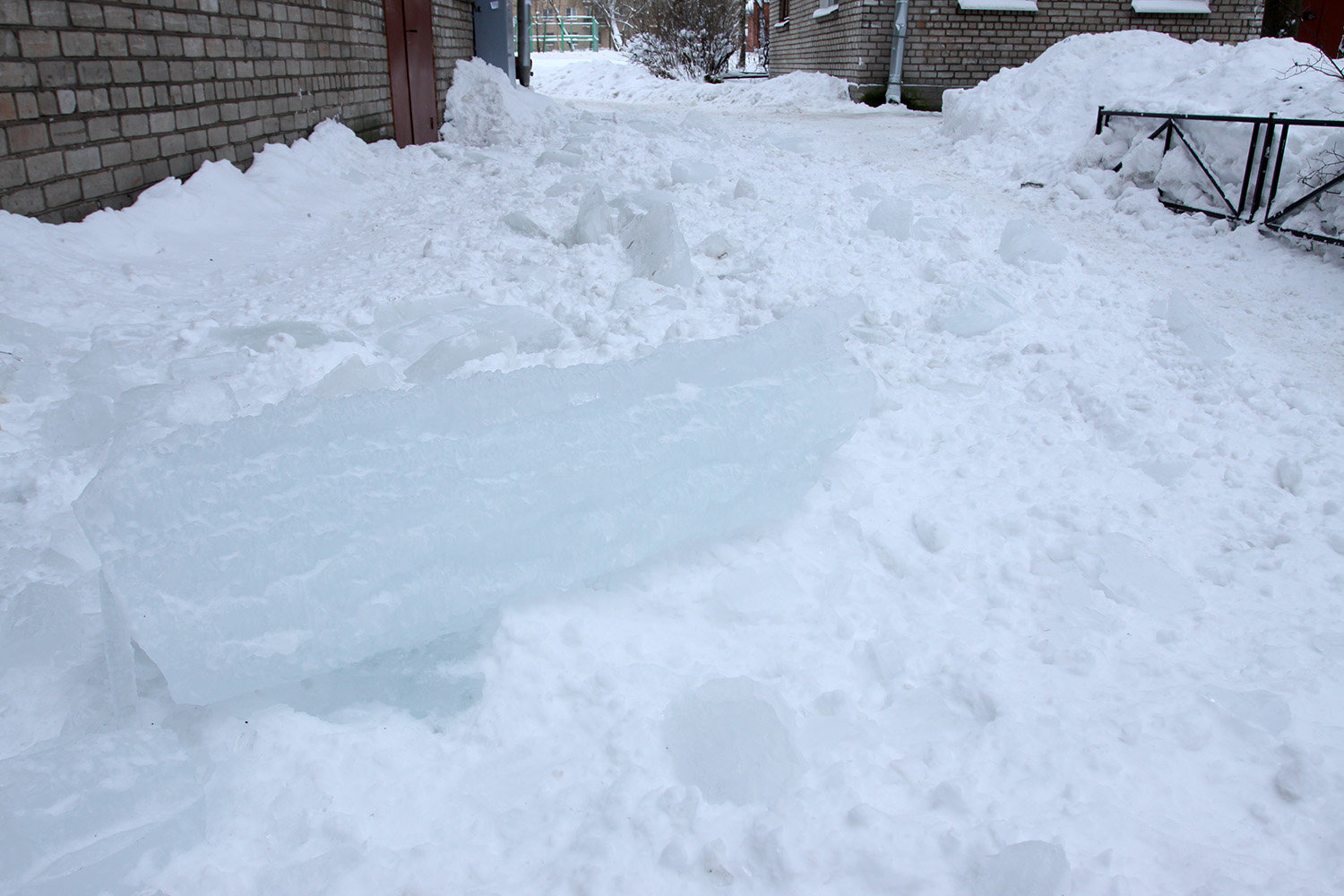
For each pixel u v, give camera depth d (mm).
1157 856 1472
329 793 1561
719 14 22750
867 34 16781
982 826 1501
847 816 1515
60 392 2889
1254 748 1734
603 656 1916
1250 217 6273
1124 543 2398
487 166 7383
